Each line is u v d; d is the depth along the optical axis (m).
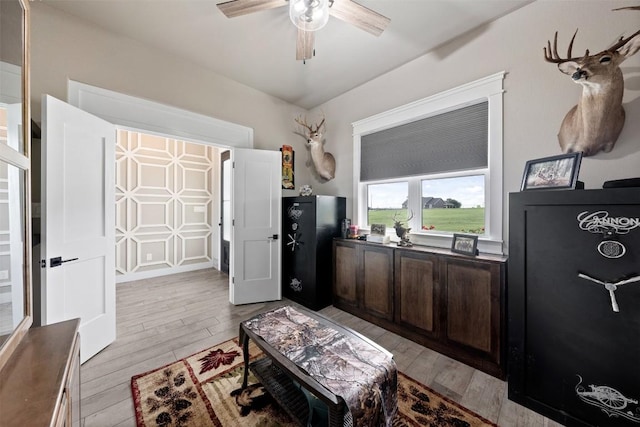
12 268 1.00
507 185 2.05
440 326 2.11
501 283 1.78
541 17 1.88
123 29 2.25
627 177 1.57
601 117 1.58
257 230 3.24
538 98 1.90
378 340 2.32
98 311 2.09
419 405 1.53
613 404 1.26
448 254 2.09
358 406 1.00
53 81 2.00
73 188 1.88
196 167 4.95
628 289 1.22
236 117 3.16
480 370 1.88
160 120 2.55
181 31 2.28
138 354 2.04
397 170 2.86
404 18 2.09
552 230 1.44
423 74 2.59
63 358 0.91
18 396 0.72
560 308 1.41
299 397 1.39
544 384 1.46
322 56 2.63
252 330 1.53
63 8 2.01
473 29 2.23
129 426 1.36
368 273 2.69
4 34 1.01
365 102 3.18
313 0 1.49
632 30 1.57
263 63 2.77
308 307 3.10
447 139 2.46
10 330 0.97
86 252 1.97
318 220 3.05
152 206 4.41
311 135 3.49
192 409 1.48
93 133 2.05
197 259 4.96
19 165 1.03
